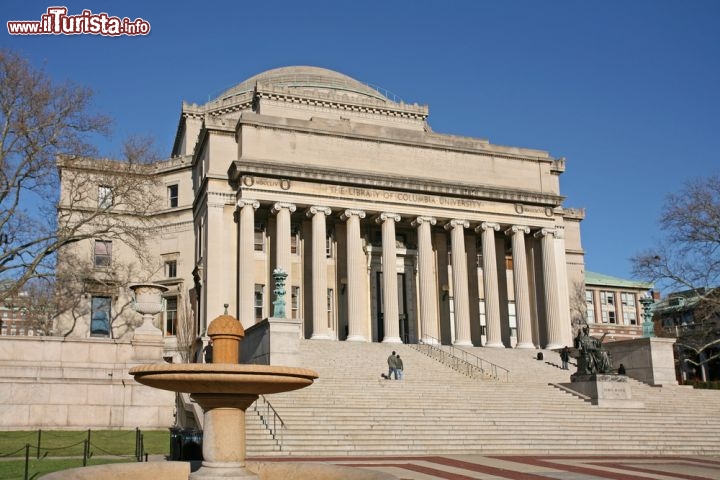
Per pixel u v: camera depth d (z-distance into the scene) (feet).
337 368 144.66
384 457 91.76
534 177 221.25
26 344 113.60
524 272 209.67
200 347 179.93
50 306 188.75
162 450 90.89
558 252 222.48
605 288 360.89
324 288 187.52
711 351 311.68
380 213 197.77
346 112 238.07
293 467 54.29
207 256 186.19
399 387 126.21
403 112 245.04
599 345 133.39
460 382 138.21
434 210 203.51
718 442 112.16
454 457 92.84
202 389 48.19
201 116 250.37
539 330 216.95
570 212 262.06
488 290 204.74
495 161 217.56
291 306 196.13
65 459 81.51
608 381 128.36
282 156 193.77
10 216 143.23
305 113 233.55
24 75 143.33
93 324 204.95
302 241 202.08
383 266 195.62
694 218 197.77
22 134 143.33
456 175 211.82
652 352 151.84
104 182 169.48
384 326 191.62
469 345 196.03
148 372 46.96
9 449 88.63
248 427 98.68
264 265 195.93
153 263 214.28
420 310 198.18
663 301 255.29
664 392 143.64
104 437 100.01
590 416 119.65
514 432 107.34
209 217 188.24
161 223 217.77
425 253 200.23
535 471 76.74
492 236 208.64
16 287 143.23
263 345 128.88
